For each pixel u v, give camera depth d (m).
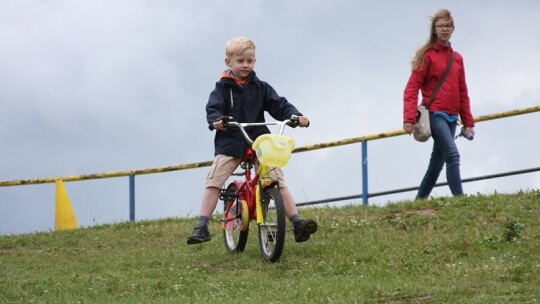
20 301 14.05
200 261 16.45
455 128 20.06
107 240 20.47
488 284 12.84
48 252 19.77
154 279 15.16
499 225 16.75
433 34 19.84
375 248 15.66
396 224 17.94
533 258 14.13
